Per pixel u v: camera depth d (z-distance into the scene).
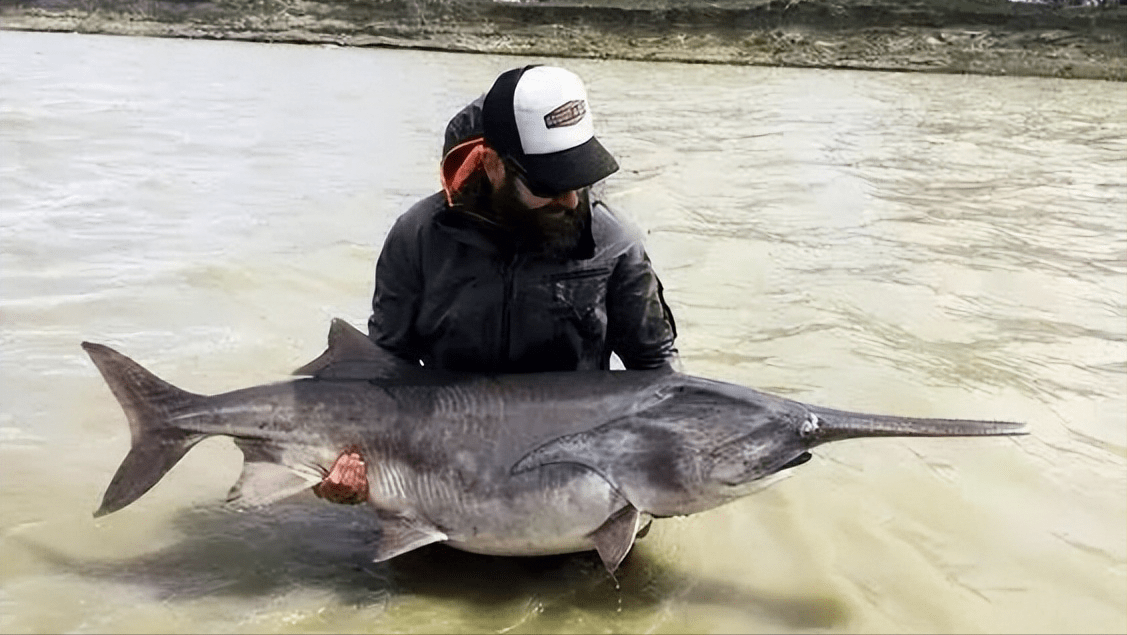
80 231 7.75
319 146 10.67
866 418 3.69
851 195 9.45
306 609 3.77
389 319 4.03
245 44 18.48
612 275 3.94
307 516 4.37
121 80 14.18
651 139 11.61
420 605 3.80
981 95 15.62
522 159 3.49
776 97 14.88
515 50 18.58
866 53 18.36
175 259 7.25
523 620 3.73
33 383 5.45
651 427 3.68
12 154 9.77
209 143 10.62
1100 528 4.34
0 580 3.89
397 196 8.89
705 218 8.62
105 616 3.71
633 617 3.77
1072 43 18.11
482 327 3.94
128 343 5.95
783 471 3.68
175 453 3.89
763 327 6.41
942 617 3.79
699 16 18.98
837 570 4.05
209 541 4.17
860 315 6.62
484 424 3.77
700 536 4.27
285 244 7.61
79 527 4.23
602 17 19.19
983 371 5.81
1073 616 3.80
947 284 7.21
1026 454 4.91
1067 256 7.85
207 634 3.62
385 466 3.81
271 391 3.90
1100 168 10.72
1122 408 5.39
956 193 9.62
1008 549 4.20
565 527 3.73
